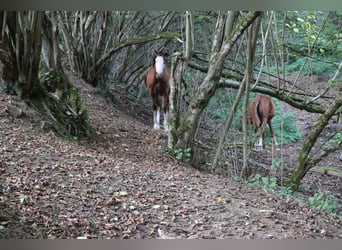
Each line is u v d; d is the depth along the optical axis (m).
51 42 7.06
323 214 5.01
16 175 4.43
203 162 7.33
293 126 12.59
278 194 5.75
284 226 4.20
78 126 6.77
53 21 7.23
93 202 4.24
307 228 4.25
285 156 10.53
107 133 7.66
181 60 6.88
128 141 7.57
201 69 8.28
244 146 6.74
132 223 3.94
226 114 9.05
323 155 6.99
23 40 6.12
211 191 5.07
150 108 12.27
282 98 8.48
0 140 5.21
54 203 4.03
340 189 8.16
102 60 10.51
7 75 6.25
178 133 6.87
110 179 4.91
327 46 8.77
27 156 4.98
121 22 10.78
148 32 11.55
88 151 5.89
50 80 6.98
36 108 6.31
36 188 4.23
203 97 6.72
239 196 5.09
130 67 11.91
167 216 4.15
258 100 10.73
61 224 3.69
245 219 4.26
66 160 5.20
